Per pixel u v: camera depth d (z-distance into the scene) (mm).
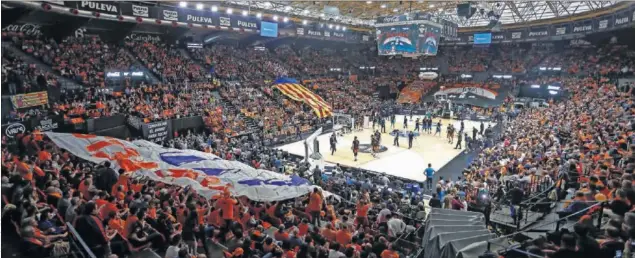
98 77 27516
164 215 9180
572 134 19141
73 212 8117
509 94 48562
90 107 22797
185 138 24219
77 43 29609
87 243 7062
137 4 27375
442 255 8859
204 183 12703
